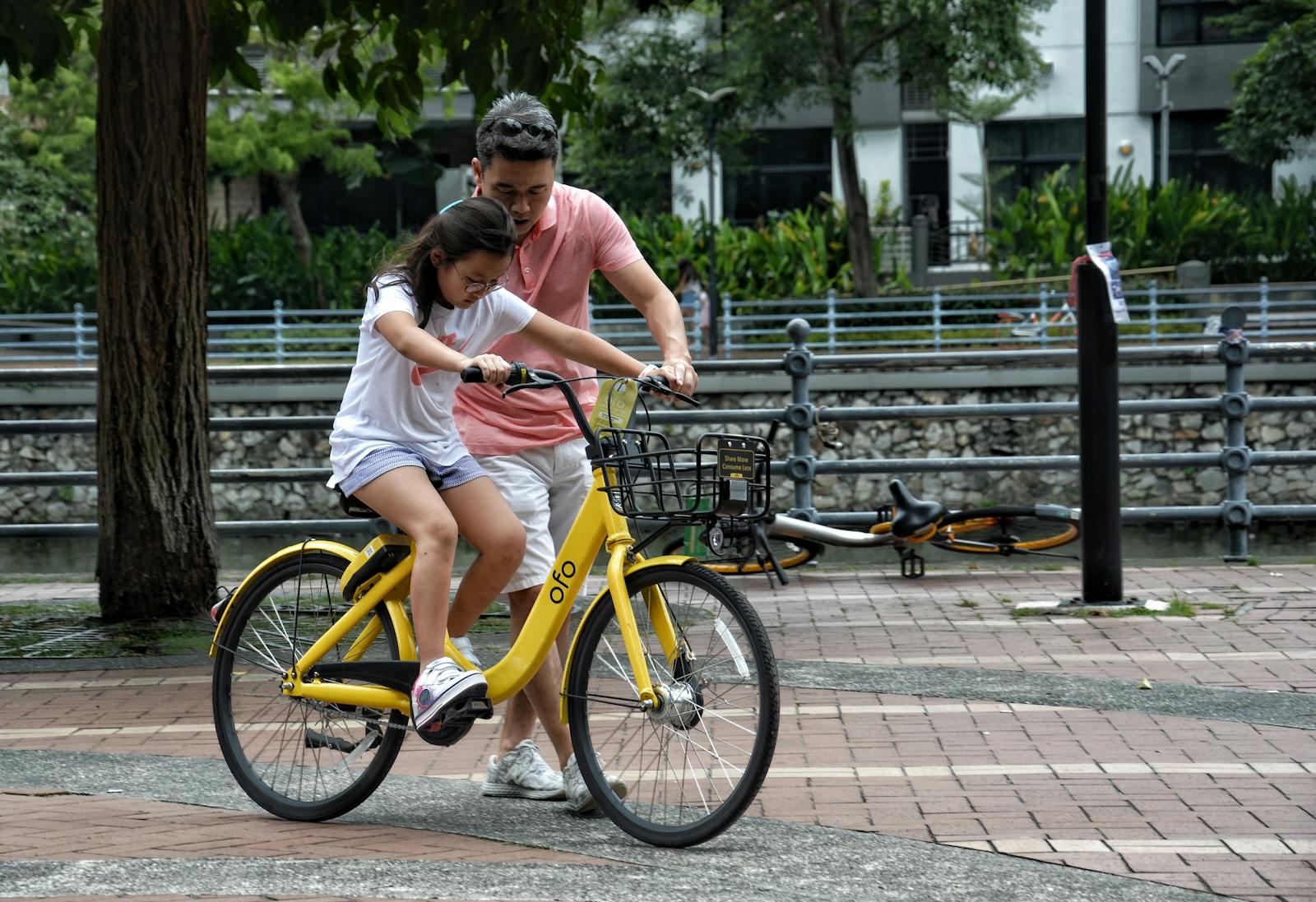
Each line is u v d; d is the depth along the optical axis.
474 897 4.50
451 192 52.75
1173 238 40.94
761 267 41.53
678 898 4.51
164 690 8.38
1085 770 6.20
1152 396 28.08
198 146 10.72
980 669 8.32
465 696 5.12
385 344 5.29
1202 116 48.38
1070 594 10.87
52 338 38.81
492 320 5.41
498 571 5.40
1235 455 12.43
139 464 10.60
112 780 6.31
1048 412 12.70
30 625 10.56
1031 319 32.44
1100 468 10.13
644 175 40.66
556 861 4.94
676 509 5.13
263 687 5.71
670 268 40.75
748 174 48.72
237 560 22.28
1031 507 13.05
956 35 36.75
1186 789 5.89
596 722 5.32
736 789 4.93
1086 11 9.91
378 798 5.91
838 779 6.12
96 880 4.66
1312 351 12.31
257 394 29.17
